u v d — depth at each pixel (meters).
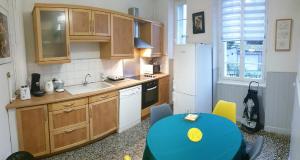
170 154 1.71
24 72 2.97
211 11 4.07
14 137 2.52
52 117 2.77
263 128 3.73
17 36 2.83
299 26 3.21
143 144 3.26
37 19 2.80
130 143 3.29
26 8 3.05
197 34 4.40
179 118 2.48
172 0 5.03
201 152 1.75
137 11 4.43
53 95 2.96
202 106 3.96
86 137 3.14
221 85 4.24
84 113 3.08
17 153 2.12
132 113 3.90
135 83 3.89
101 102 3.29
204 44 3.90
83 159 2.84
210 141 1.93
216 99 4.34
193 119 2.40
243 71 4.07
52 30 3.01
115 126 3.58
